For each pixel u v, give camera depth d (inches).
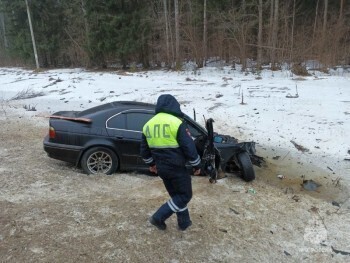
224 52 1045.2
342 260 170.1
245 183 256.5
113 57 1234.6
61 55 1467.8
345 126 394.3
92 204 208.7
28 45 1464.1
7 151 318.7
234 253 169.5
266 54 1008.2
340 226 200.5
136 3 1122.0
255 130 400.2
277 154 331.9
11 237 170.9
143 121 265.7
